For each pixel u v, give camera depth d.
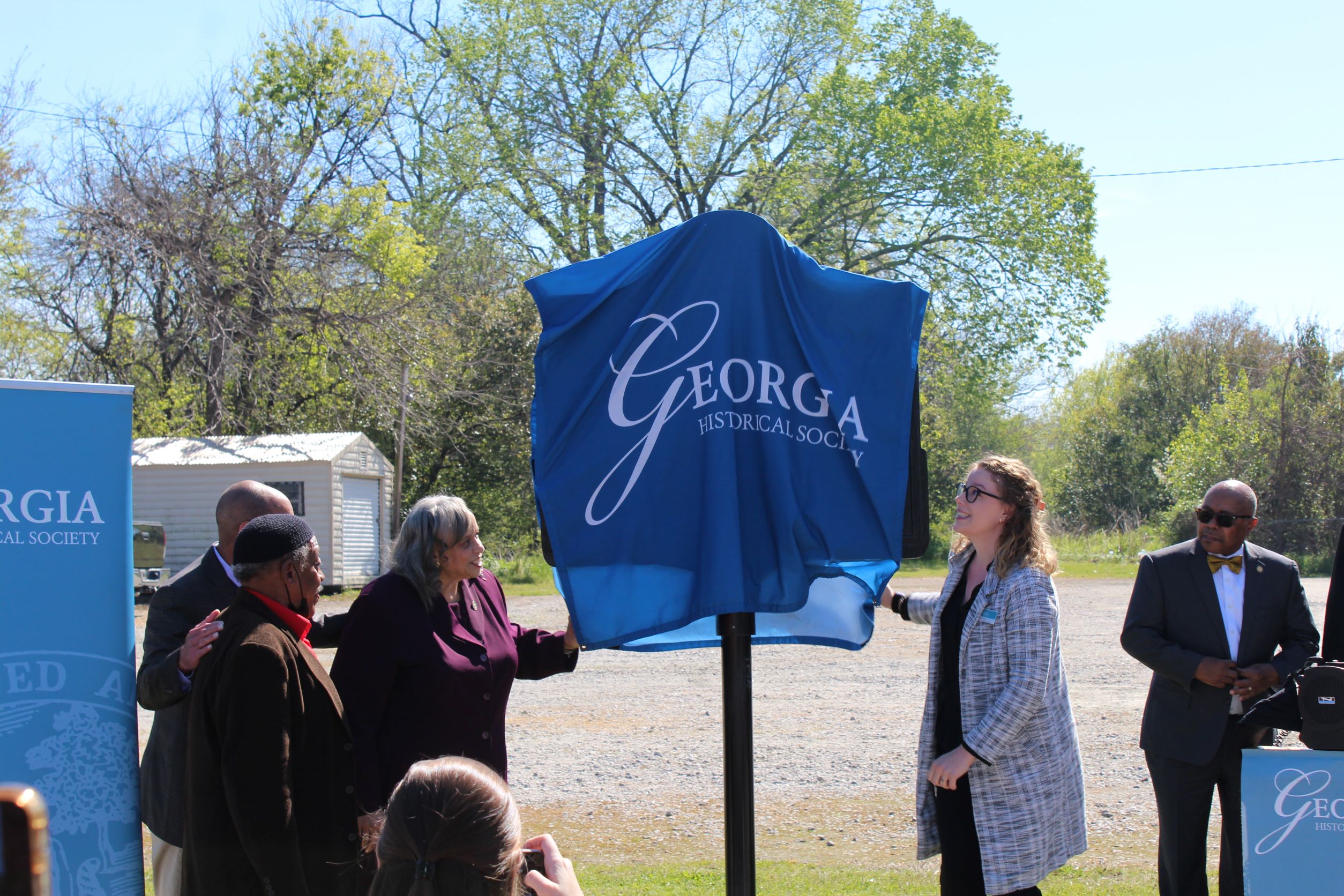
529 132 29.52
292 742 2.93
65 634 3.19
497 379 28.94
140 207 22.78
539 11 28.97
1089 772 6.93
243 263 24.08
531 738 8.23
